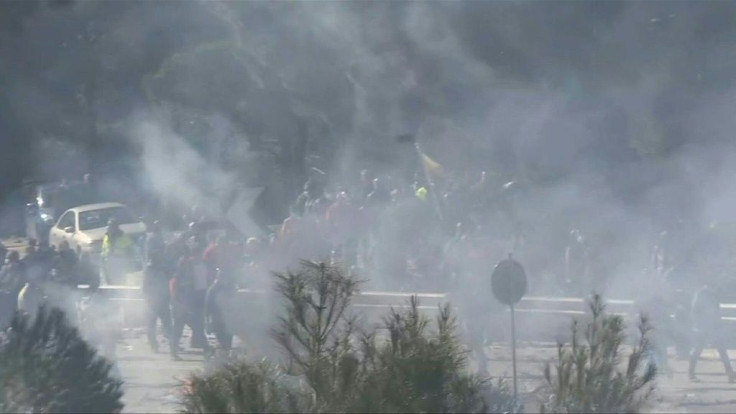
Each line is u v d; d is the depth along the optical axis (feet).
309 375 100.48
